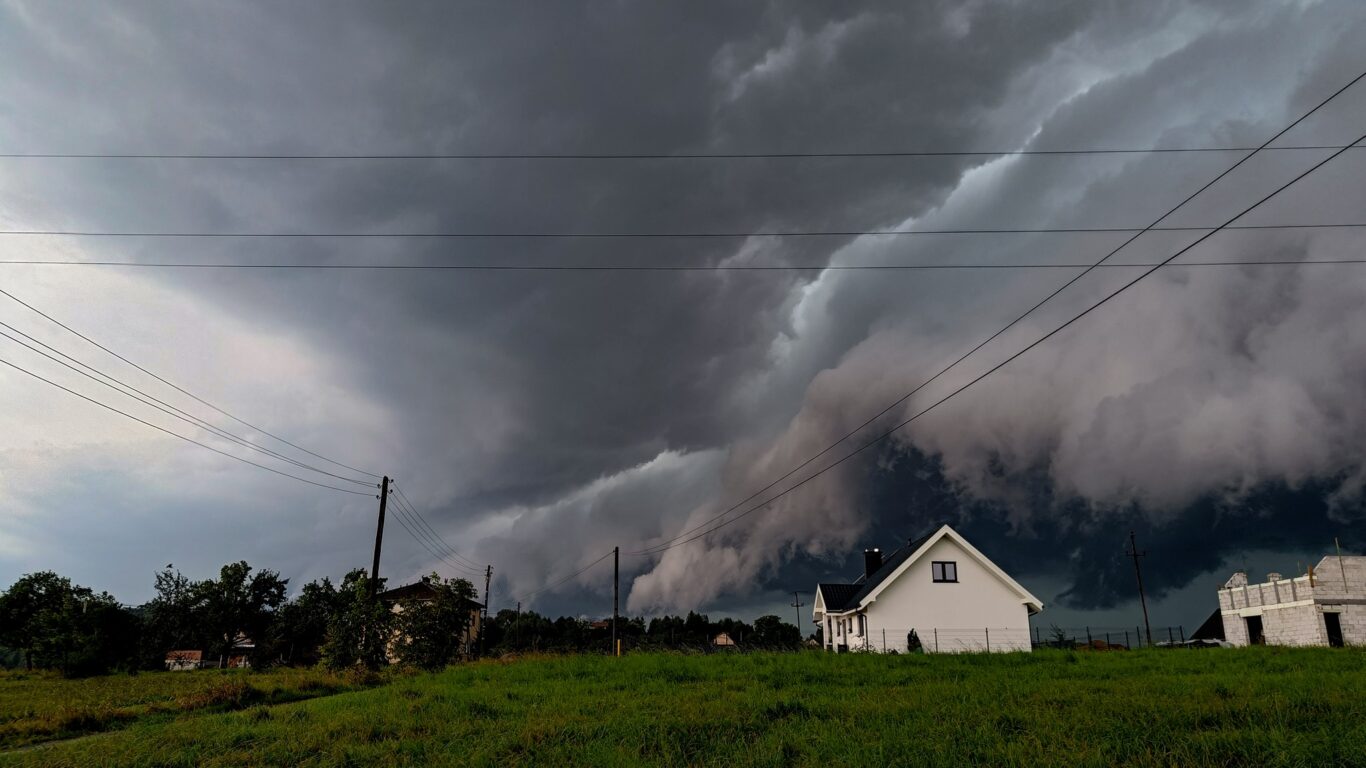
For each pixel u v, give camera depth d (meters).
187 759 12.22
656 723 12.85
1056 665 23.38
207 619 58.06
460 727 13.55
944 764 9.38
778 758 10.01
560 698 17.47
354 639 33.94
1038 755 9.52
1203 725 11.23
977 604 40.25
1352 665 20.02
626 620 87.88
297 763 11.77
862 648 40.81
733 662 27.09
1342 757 8.77
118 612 49.56
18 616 65.25
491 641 89.19
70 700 25.98
